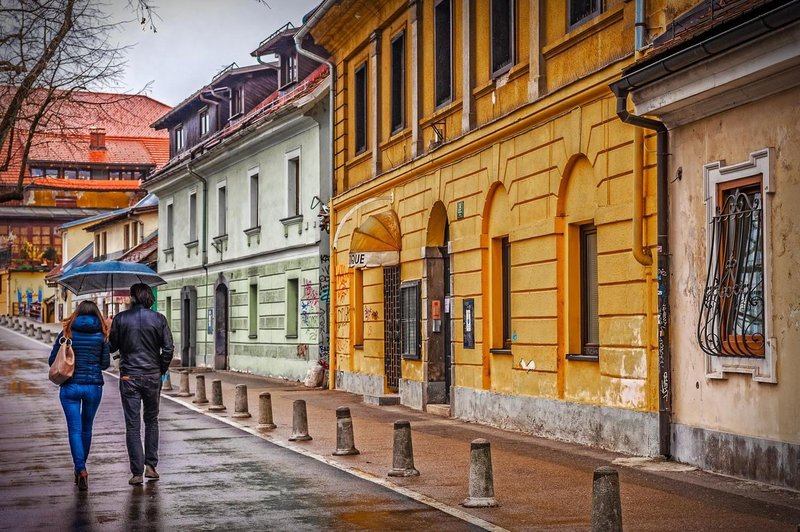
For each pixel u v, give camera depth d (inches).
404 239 885.8
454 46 776.3
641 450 518.9
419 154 845.2
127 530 364.2
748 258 448.1
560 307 616.4
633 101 502.0
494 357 712.4
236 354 1517.0
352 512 388.2
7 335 2623.0
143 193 3592.5
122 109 755.4
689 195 489.1
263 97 1577.3
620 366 544.1
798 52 386.6
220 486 455.2
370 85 976.9
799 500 391.2
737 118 454.0
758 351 436.5
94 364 470.3
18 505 418.3
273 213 1353.3
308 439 625.6
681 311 494.9
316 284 1210.0
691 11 486.9
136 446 468.4
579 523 361.4
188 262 1743.4
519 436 633.6
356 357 1039.6
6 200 729.6
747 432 442.0
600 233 563.5
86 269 866.1
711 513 368.8
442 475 475.8
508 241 708.7
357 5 946.7
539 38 637.3
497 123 692.1
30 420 799.1
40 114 711.7
